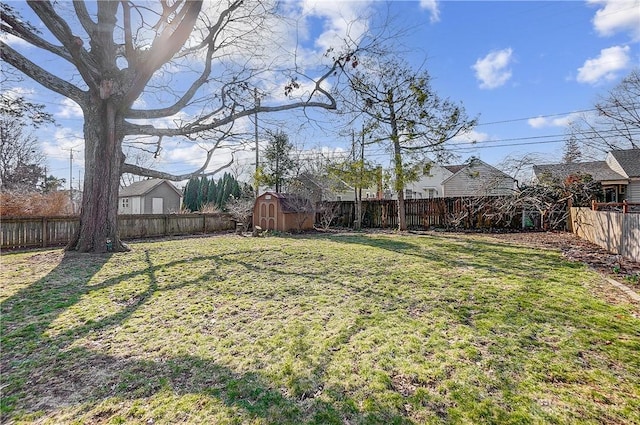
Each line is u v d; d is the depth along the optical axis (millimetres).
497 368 2350
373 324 3191
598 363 2422
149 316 3486
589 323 3168
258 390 2113
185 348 2729
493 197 13398
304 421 1813
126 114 8016
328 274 5332
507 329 3041
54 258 6988
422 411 1889
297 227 13844
